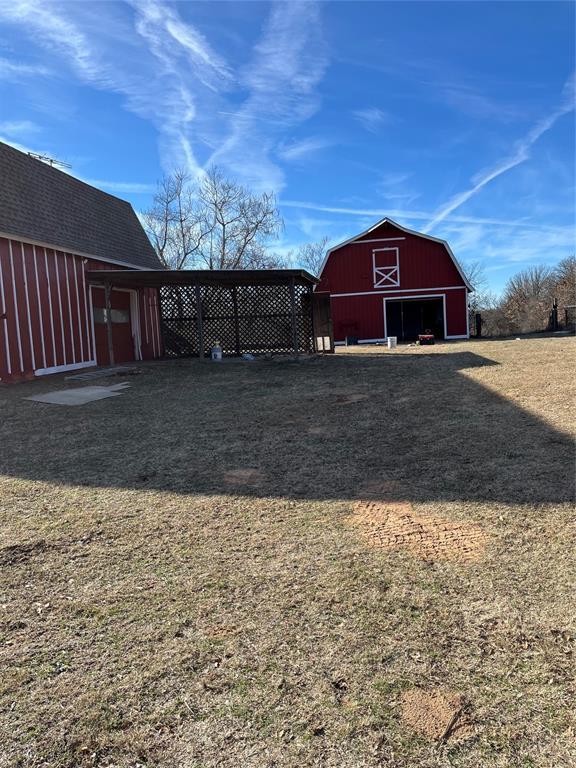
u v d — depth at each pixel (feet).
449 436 13.99
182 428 16.51
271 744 4.59
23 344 29.17
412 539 8.36
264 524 9.20
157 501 10.50
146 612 6.68
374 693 5.16
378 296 67.26
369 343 66.59
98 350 36.86
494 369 25.75
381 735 4.65
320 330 42.80
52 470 12.68
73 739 4.71
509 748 4.46
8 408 20.71
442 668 5.47
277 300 42.70
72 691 5.32
